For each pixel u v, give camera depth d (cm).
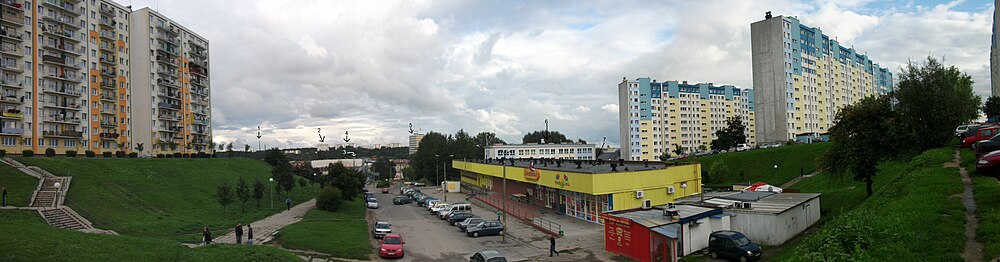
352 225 4200
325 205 5328
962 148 3494
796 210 3127
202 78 10888
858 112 3766
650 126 14188
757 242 2933
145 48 9044
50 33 7438
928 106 3938
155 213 4091
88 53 8100
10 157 5075
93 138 8112
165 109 9481
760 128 11094
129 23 9038
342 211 5484
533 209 5241
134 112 8988
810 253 1617
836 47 12775
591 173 3912
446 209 5156
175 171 6262
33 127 7219
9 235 2203
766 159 7900
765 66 11006
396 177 18088
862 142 3712
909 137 3675
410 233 4050
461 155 12731
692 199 3850
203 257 2303
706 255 2761
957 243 1444
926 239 1517
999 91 9144
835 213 3575
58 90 7569
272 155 9931
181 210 4400
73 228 3155
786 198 3475
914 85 4016
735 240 2566
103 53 8406
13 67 6950
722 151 10531
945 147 3766
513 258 3002
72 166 5084
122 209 3972
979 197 1847
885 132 3666
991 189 1916
